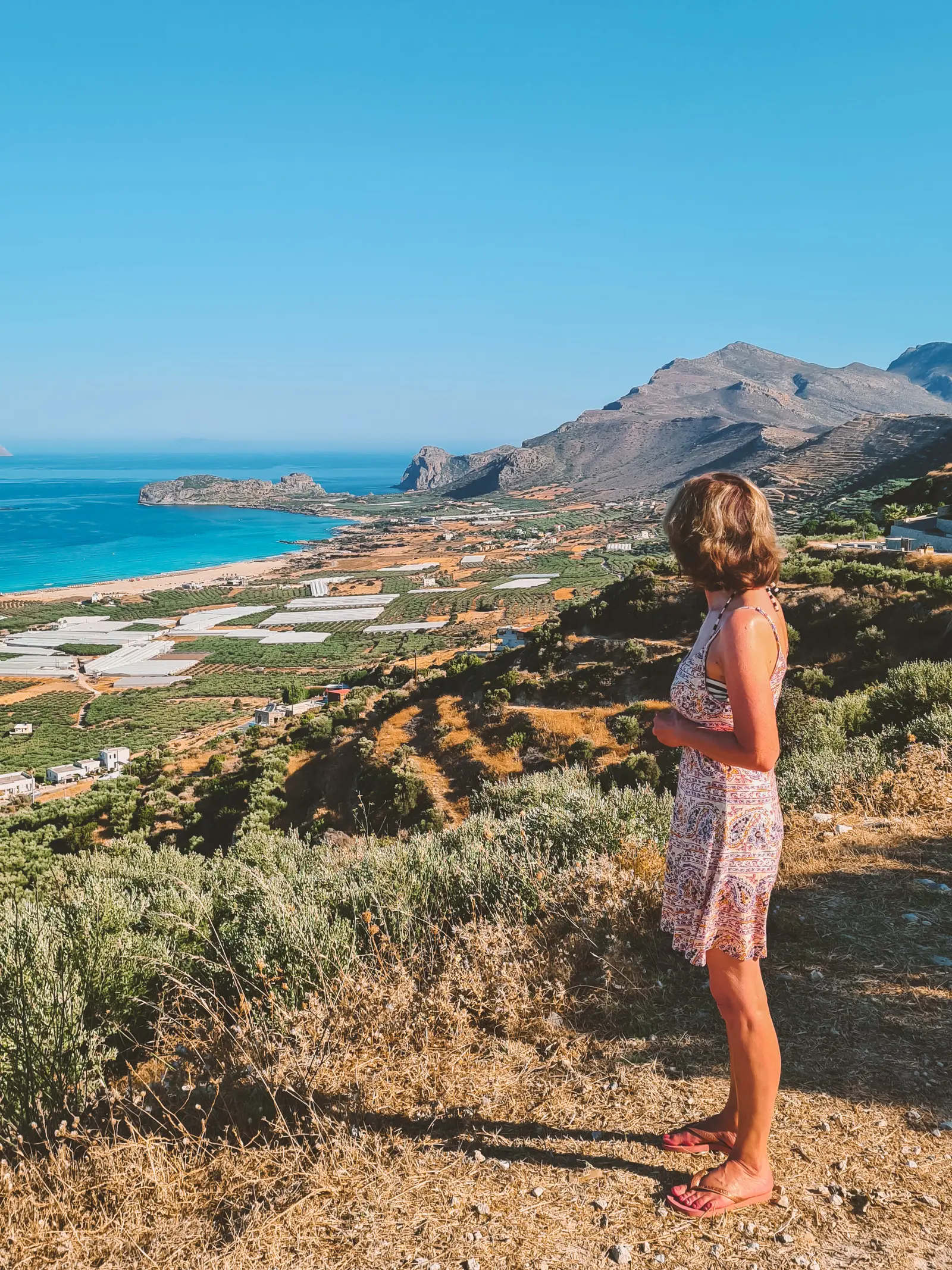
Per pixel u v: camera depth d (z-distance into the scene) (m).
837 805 6.35
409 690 45.31
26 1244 2.39
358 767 39.19
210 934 4.83
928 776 6.30
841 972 3.53
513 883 4.58
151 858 9.85
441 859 5.01
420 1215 2.35
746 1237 2.20
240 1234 2.32
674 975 3.63
